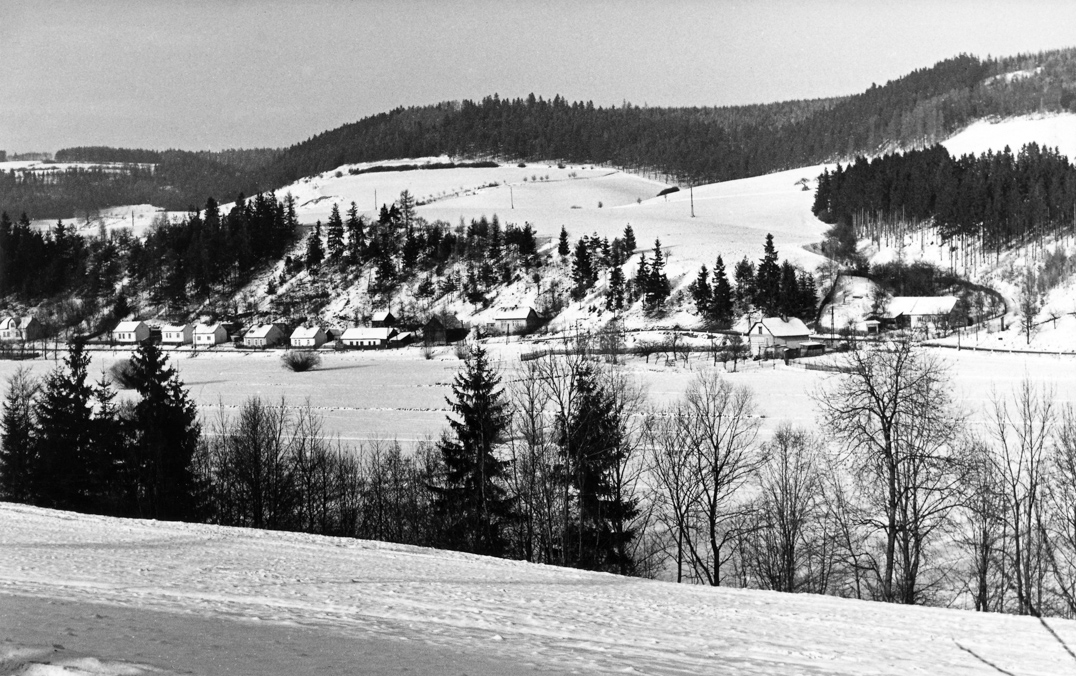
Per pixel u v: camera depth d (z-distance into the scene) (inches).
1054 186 7126.0
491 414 1732.3
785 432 2016.5
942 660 620.4
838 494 1593.3
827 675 528.1
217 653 448.1
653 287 6505.9
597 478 1628.9
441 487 1764.3
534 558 1771.7
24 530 1159.0
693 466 1768.0
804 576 1621.6
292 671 408.2
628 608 829.8
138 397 3449.8
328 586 838.5
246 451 2001.7
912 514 1545.3
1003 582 1427.2
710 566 1739.7
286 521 1950.1
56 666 359.3
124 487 2022.6
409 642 537.6
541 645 570.3
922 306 5782.5
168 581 807.7
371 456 2247.8
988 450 1747.0
